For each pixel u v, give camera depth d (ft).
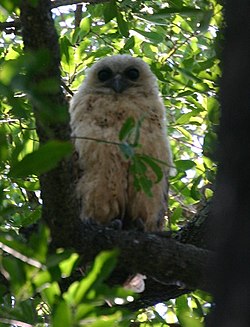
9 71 22.49
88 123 40.91
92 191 40.04
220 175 18.79
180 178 45.93
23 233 31.96
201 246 37.96
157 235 35.63
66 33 53.21
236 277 17.75
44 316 35.01
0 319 26.84
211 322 17.78
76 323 23.16
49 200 31.65
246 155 18.52
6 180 32.40
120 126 40.83
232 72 19.07
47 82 22.65
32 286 24.68
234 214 18.22
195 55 46.52
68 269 26.13
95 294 23.89
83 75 48.73
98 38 49.34
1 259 25.08
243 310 17.39
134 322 43.68
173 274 34.55
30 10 28.37
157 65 46.26
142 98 42.32
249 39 18.94
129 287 37.04
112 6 38.99
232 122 18.92
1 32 47.21
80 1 44.96
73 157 40.19
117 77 43.11
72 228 32.55
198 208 44.01
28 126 39.83
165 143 41.06
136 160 28.53
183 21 48.14
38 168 22.16
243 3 19.03
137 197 40.32
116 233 34.01
